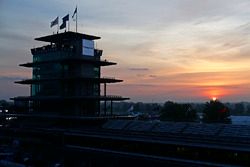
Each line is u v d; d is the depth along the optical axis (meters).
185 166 83.88
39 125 138.88
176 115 174.62
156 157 89.94
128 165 96.06
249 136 89.12
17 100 149.00
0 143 147.38
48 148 121.69
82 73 134.62
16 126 143.25
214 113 166.75
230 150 79.19
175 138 90.56
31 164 111.62
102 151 102.75
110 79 133.00
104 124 130.38
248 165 78.06
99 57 140.50
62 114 135.00
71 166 112.56
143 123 119.75
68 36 139.62
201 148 86.19
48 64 140.38
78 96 128.25
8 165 109.19
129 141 101.94
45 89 141.62
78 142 117.81
